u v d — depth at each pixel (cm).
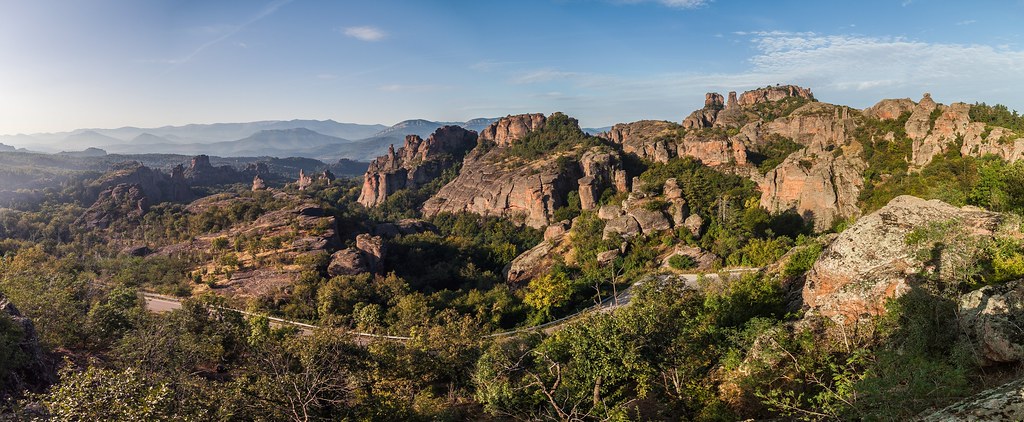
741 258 9394
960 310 1875
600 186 16600
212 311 5888
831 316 2492
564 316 8506
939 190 4872
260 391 2548
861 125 13950
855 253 2630
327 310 8388
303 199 16400
